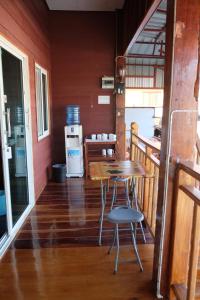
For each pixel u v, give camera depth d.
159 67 9.84
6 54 2.71
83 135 5.50
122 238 2.74
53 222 3.13
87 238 2.74
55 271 2.19
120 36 5.18
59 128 5.43
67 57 5.24
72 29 5.17
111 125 5.52
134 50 8.19
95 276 2.12
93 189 4.40
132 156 4.02
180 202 1.73
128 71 9.80
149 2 2.70
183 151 1.72
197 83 1.52
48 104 4.96
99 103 5.43
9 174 2.75
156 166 2.50
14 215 3.07
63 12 5.11
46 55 4.83
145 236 2.77
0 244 2.50
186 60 1.62
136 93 10.25
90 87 5.37
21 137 3.33
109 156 5.24
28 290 1.97
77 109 5.17
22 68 3.29
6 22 2.63
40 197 4.03
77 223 3.10
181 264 1.81
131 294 1.92
